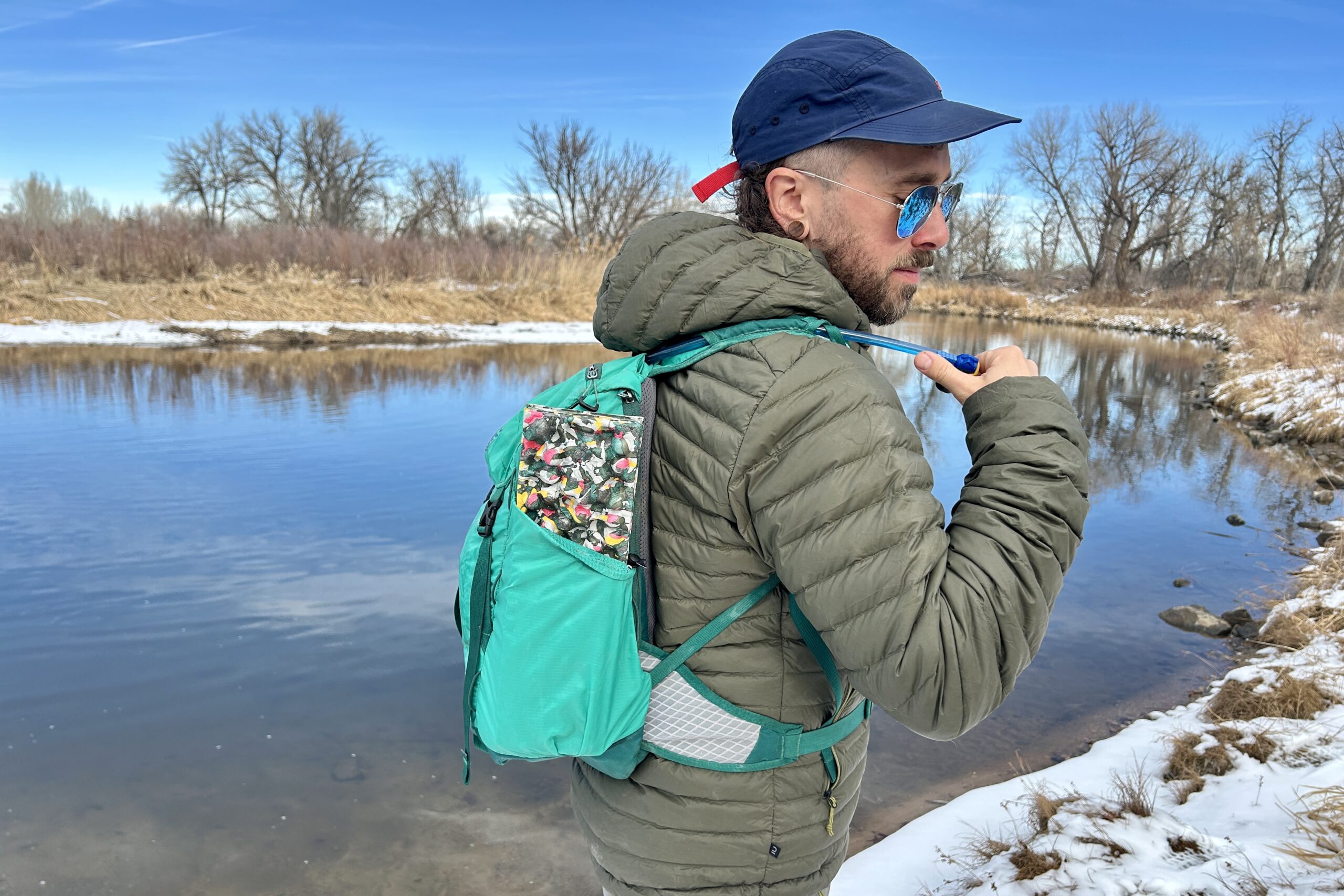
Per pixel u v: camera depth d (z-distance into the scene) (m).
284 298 20.17
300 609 4.35
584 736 0.96
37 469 6.79
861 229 1.05
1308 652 3.97
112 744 3.18
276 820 2.78
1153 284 50.19
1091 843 2.42
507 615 0.95
